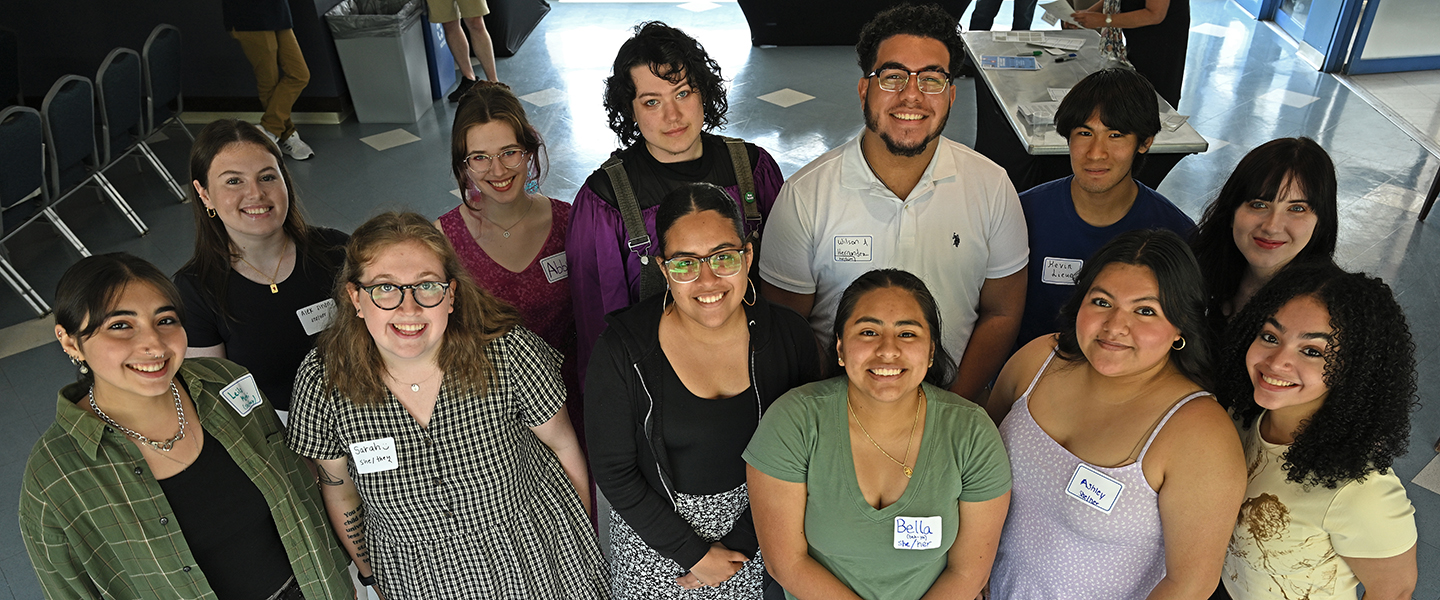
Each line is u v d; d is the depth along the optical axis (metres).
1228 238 2.15
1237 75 7.02
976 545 1.73
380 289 1.68
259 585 1.93
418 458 1.86
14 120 4.03
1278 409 1.61
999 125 4.68
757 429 1.75
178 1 6.32
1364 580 1.57
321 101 6.51
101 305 1.57
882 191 2.10
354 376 1.78
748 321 1.83
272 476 1.87
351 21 6.12
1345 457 1.49
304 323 2.32
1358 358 1.46
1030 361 1.84
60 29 6.48
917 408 1.70
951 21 1.98
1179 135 3.88
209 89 6.65
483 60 6.81
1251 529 1.65
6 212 4.20
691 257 1.65
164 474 1.74
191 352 2.26
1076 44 5.07
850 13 7.51
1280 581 1.64
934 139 2.04
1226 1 8.77
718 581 2.01
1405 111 6.32
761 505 1.75
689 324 1.79
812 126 6.26
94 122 4.71
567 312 2.58
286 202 2.24
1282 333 1.53
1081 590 1.71
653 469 1.90
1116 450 1.59
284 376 2.34
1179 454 1.52
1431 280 4.35
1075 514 1.64
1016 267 2.29
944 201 2.12
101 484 1.66
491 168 2.33
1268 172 1.97
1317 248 2.03
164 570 1.76
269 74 5.76
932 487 1.67
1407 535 1.51
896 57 1.94
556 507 2.12
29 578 2.89
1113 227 2.38
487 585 2.03
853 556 1.73
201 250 2.23
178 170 5.88
